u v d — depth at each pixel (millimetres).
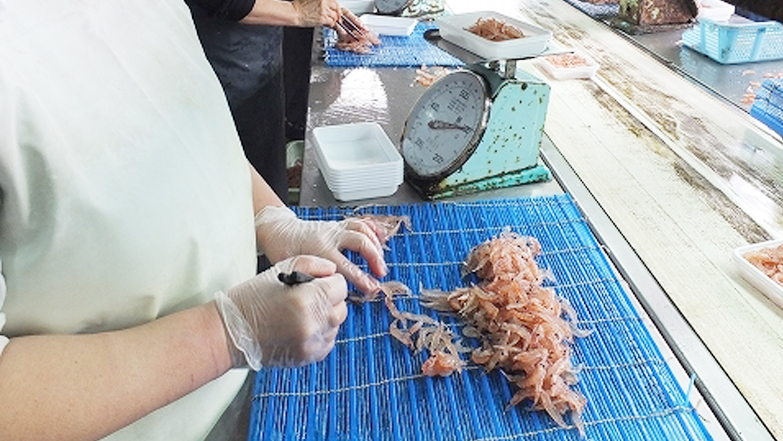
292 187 3152
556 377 1076
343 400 1083
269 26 2510
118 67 877
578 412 1040
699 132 1988
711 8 2891
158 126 901
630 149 1906
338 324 973
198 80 1066
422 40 2910
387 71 2545
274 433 1020
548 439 1013
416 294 1331
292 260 1043
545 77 2414
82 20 855
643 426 1028
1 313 726
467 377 1124
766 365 1145
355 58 2637
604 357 1161
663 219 1579
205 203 956
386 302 1279
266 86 2613
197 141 986
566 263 1417
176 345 818
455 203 1647
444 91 1698
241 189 1096
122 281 834
